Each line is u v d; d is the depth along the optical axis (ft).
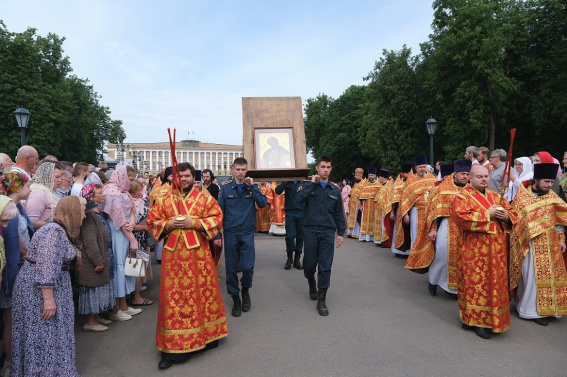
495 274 15.19
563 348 14.43
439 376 12.39
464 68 93.50
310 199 19.12
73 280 19.80
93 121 132.46
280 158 19.81
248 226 18.75
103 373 13.07
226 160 310.45
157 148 295.89
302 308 19.22
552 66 86.58
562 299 16.83
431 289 21.13
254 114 20.43
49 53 112.06
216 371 13.03
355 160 144.97
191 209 14.24
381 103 115.96
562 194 22.86
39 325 11.64
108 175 29.58
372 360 13.55
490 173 25.54
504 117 92.17
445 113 95.91
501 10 97.50
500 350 14.25
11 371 11.80
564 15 86.79
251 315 18.40
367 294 21.33
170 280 13.69
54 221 12.54
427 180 27.76
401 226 29.14
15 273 13.10
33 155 17.93
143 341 15.75
